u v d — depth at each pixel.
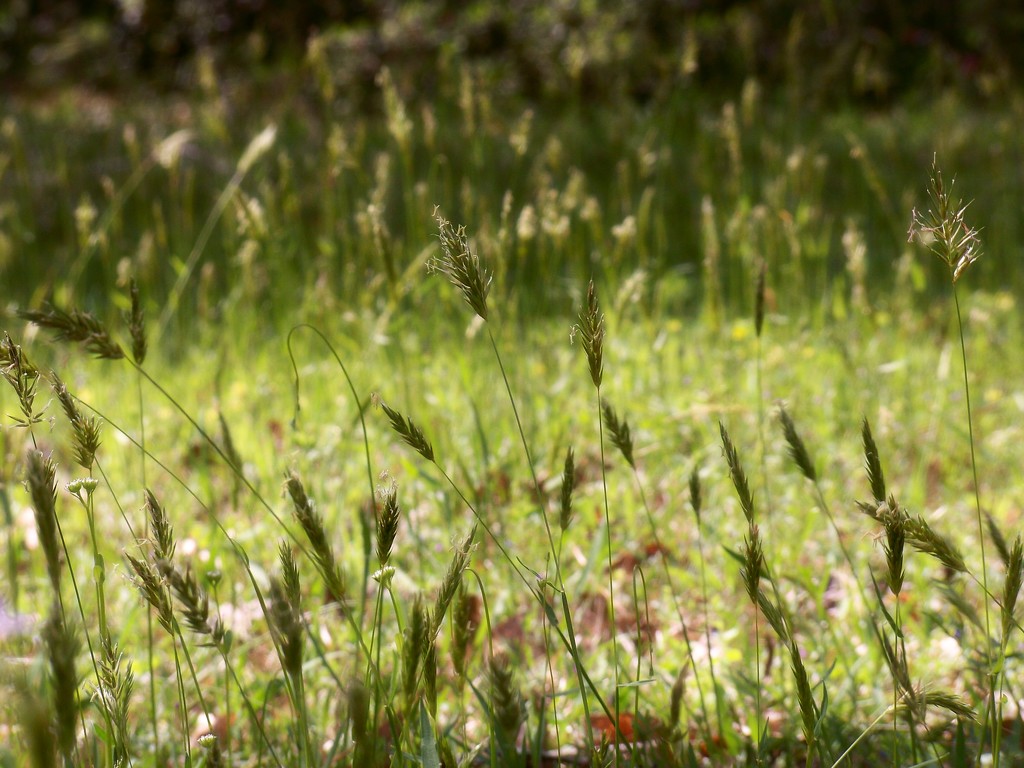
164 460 5.95
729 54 20.05
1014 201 11.57
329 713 3.84
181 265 7.09
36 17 26.67
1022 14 21.39
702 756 3.57
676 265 10.42
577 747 3.56
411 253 6.99
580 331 2.58
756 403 6.29
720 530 5.08
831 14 16.77
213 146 13.99
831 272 9.70
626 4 21.00
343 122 16.64
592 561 3.77
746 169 12.55
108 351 2.58
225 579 4.60
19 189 12.29
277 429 6.39
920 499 5.29
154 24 24.36
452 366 6.46
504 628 4.36
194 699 3.90
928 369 6.97
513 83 20.08
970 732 3.43
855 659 4.03
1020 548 2.50
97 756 2.86
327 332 6.85
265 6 23.34
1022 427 6.29
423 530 5.05
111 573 4.64
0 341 2.45
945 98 11.12
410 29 21.38
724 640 4.13
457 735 3.45
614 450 5.89
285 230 6.80
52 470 2.05
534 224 6.03
